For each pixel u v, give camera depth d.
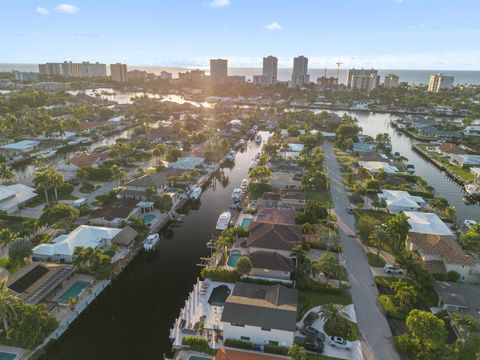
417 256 79.88
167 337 62.25
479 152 182.00
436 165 167.12
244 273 72.62
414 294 65.12
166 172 134.50
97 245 82.38
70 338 61.62
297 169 138.50
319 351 56.06
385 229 84.69
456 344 53.12
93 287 72.06
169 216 104.75
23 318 55.34
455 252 76.25
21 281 66.94
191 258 86.56
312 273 74.38
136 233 89.00
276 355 54.88
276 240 80.94
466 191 132.25
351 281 73.94
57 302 66.88
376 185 122.00
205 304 67.50
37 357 56.22
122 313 68.00
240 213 107.88
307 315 63.50
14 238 79.94
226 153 173.75
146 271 81.38
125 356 58.06
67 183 120.44
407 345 55.41
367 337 59.34
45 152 170.12
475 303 64.31
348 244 88.75
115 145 156.00
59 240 82.00
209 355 55.94
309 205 100.00
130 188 115.06
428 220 94.19
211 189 131.75
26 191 110.31
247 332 57.03
